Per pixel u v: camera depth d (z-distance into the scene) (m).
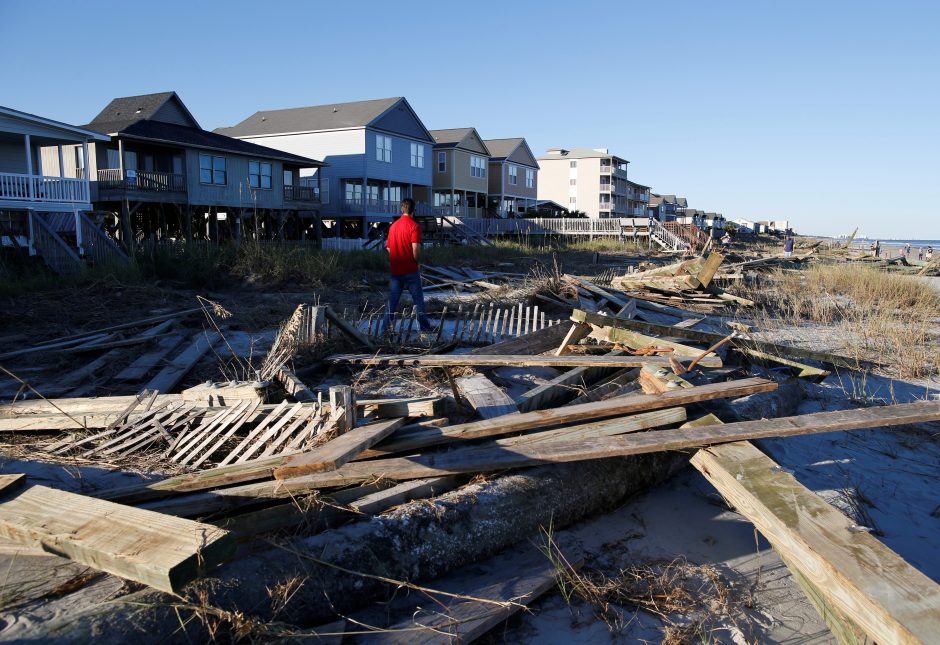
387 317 8.56
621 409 4.45
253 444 4.24
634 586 3.37
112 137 23.38
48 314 9.88
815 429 4.07
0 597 2.56
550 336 7.59
